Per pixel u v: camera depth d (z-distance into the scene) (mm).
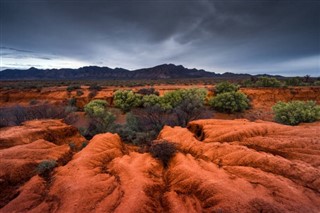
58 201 6430
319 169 7359
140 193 6238
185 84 65812
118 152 10266
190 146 10453
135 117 21250
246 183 6570
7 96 43781
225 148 9305
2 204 6785
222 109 28375
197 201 6199
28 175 8281
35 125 14469
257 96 35312
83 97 37969
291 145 9344
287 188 6137
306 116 16125
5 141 10844
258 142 10047
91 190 6574
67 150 10875
